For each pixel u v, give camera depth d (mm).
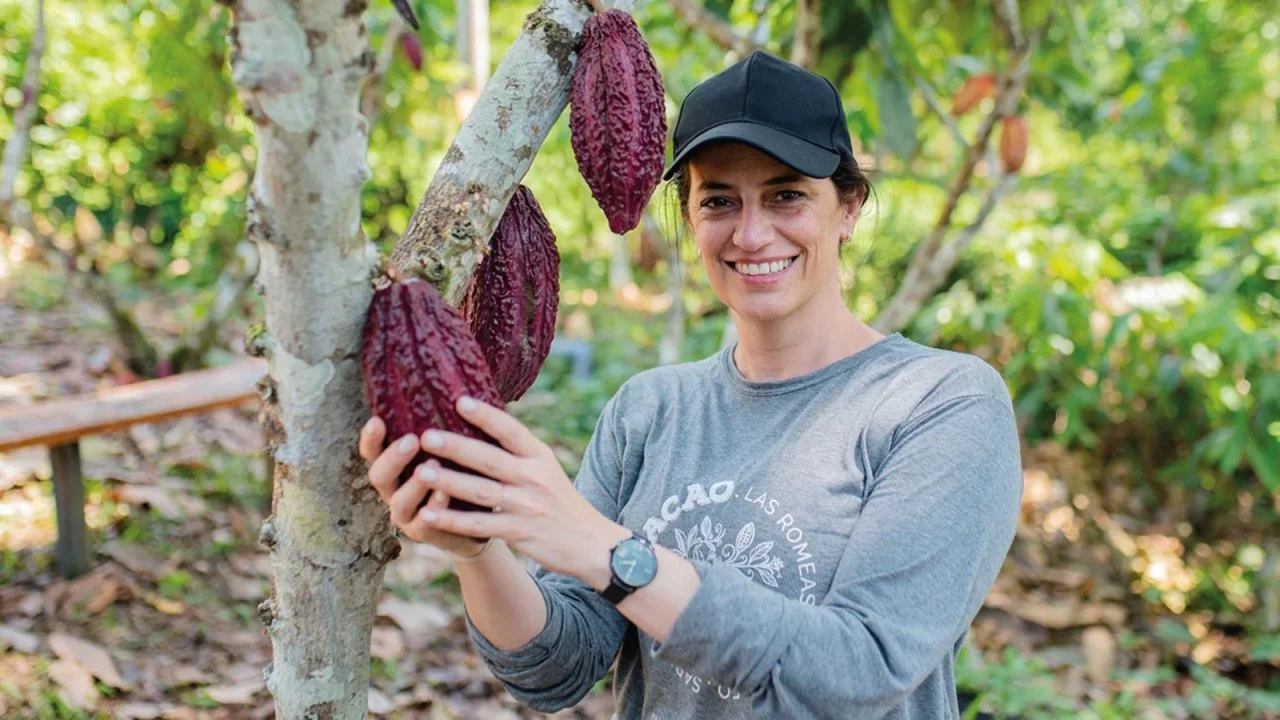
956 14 3145
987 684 3143
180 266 7492
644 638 1393
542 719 2963
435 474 932
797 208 1301
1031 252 4621
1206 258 5207
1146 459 4797
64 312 6121
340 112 872
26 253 6949
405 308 968
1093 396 4613
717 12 3557
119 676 2816
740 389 1409
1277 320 4738
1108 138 6590
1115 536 4551
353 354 1000
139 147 7215
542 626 1306
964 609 1168
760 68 1271
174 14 4875
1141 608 4039
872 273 5777
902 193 5777
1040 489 4863
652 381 1529
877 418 1272
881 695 1066
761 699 1054
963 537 1164
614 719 1494
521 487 956
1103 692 3344
